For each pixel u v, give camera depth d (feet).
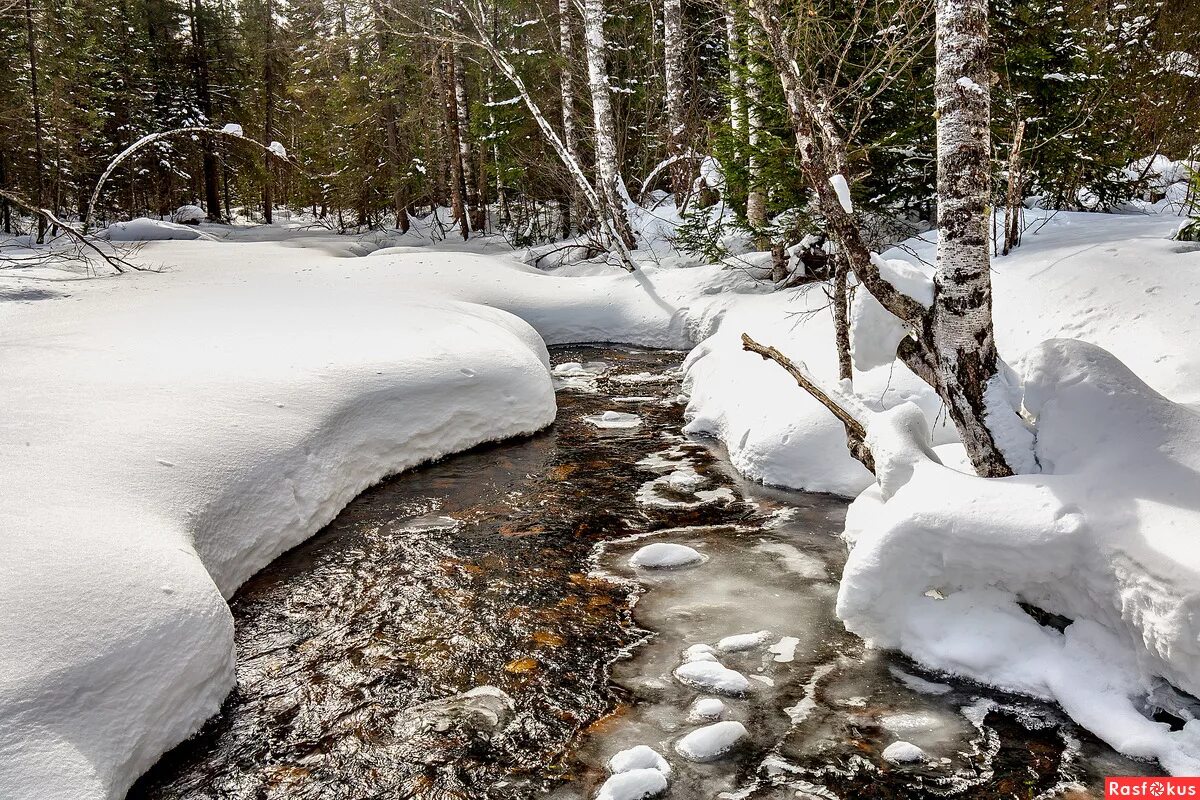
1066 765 9.50
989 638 11.38
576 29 61.00
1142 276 19.22
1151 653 9.62
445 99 71.87
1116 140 33.68
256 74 110.63
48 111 67.26
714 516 17.95
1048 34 30.32
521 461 21.84
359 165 81.82
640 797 9.12
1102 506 10.53
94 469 13.37
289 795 9.33
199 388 17.95
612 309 40.98
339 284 39.19
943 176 12.12
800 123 13.58
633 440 23.89
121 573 10.60
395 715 10.84
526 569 15.30
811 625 13.08
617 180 49.70
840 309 17.95
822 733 10.30
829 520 17.49
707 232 42.39
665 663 12.07
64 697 8.82
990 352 12.39
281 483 16.08
